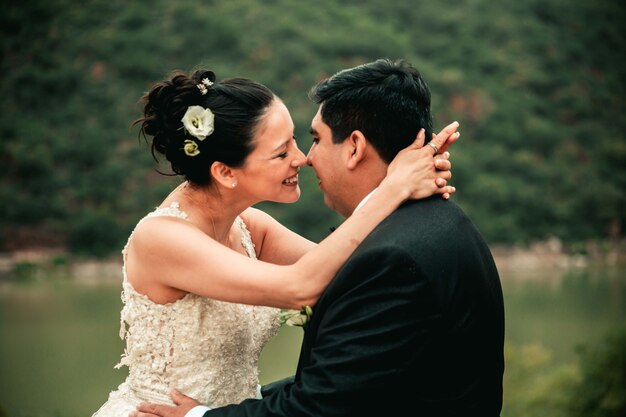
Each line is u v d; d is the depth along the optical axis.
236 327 2.30
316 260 2.01
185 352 2.23
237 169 2.23
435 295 1.83
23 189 59.22
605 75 79.81
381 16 77.25
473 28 77.88
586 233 61.31
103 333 36.00
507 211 60.59
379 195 2.01
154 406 2.17
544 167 64.75
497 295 2.01
